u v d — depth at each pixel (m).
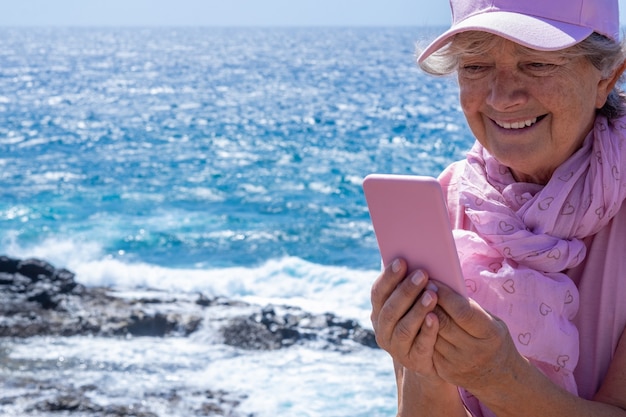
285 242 19.64
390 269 1.86
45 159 33.47
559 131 1.97
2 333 10.87
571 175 2.02
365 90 72.38
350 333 10.81
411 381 2.09
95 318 11.24
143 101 62.88
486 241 2.09
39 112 54.59
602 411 1.96
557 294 2.00
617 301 2.04
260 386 9.31
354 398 8.99
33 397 8.84
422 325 1.82
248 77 90.69
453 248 1.79
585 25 1.91
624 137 2.01
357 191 26.34
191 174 29.58
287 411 8.70
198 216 22.56
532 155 2.00
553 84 1.93
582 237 2.06
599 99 2.04
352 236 20.19
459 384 1.90
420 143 38.25
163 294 12.37
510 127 2.01
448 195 2.30
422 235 1.82
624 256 2.05
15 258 12.54
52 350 10.36
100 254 18.64
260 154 35.06
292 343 10.62
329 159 33.59
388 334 1.88
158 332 11.07
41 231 20.44
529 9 1.93
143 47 193.00
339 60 128.75
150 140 40.34
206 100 63.66
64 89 74.31
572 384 2.03
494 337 1.83
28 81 84.50
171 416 8.48
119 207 23.62
